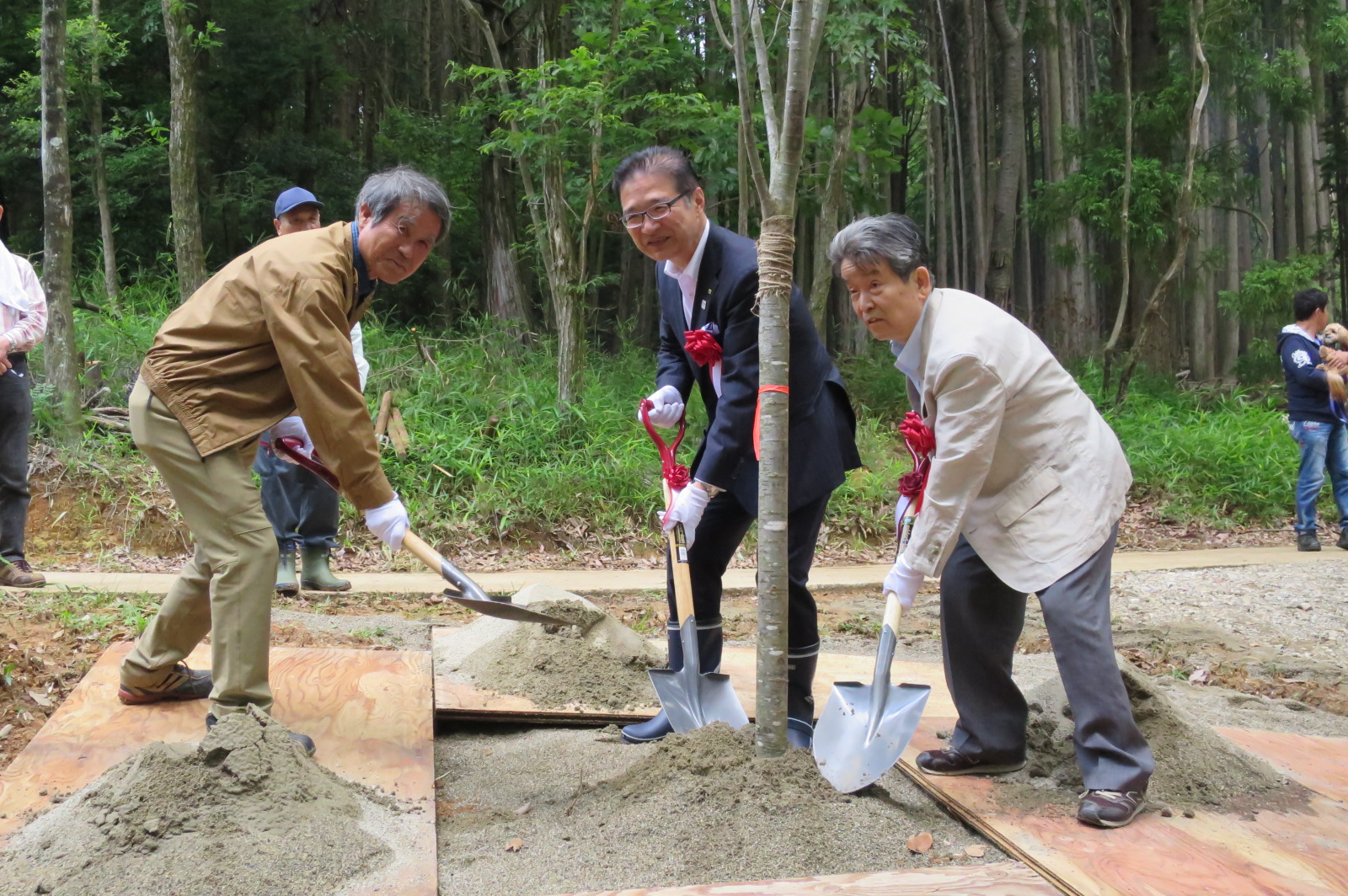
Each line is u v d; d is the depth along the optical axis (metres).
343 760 3.12
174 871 2.40
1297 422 9.23
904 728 3.01
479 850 2.82
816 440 3.44
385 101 21.73
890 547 9.58
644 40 10.42
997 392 2.90
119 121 13.98
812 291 12.12
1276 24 16.42
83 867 2.40
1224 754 3.30
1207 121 19.08
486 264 14.96
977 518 3.09
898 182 20.08
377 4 21.38
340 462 3.04
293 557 5.93
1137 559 8.83
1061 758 3.38
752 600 7.04
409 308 17.33
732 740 3.17
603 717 3.89
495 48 10.98
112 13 13.80
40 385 8.41
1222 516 11.11
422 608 6.04
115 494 7.91
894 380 13.73
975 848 2.79
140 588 5.82
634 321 15.28
